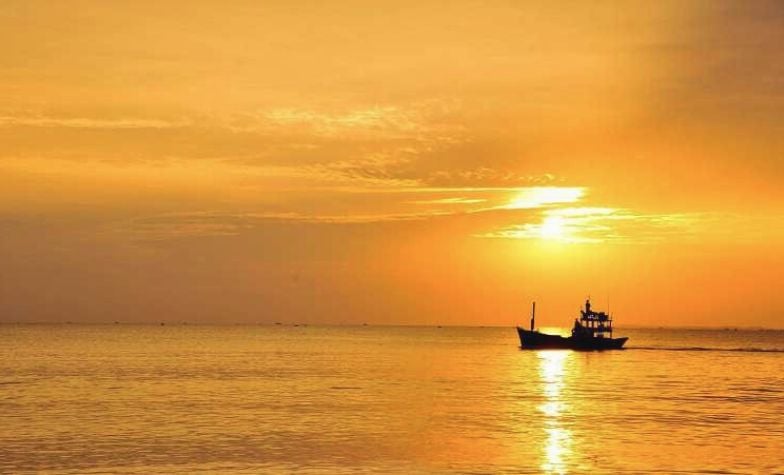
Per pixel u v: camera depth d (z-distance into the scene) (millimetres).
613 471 48125
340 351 191750
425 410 73750
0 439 57094
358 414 70625
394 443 56375
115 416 68625
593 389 94812
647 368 131875
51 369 122812
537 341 178500
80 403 77812
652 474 47469
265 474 46969
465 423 65562
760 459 51594
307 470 47969
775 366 140500
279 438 58000
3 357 155500
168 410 72750
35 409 73188
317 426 63562
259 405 76750
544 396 86500
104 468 48156
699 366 138750
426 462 50281
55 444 55219
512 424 65250
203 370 122000
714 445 56344
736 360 157500
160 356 162125
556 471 48219
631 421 67500
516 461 50625
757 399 85250
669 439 58594
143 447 54312
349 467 48844
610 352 179250
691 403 81188
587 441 57594
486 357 162000
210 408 74312
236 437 58281
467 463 49969
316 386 96062
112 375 111312
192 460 50406
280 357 161875
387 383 100750
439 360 152250
